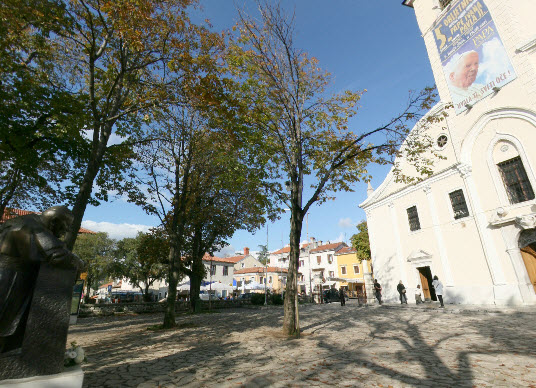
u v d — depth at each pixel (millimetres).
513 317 10617
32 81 8234
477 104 16781
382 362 5656
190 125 13438
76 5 7621
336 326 11172
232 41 10156
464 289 16609
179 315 20031
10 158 9703
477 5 16938
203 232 23125
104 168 11938
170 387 4543
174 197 14664
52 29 7480
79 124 9125
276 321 13844
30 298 3215
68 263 3383
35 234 3244
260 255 73750
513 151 15086
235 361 6164
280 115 11055
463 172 17062
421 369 5070
